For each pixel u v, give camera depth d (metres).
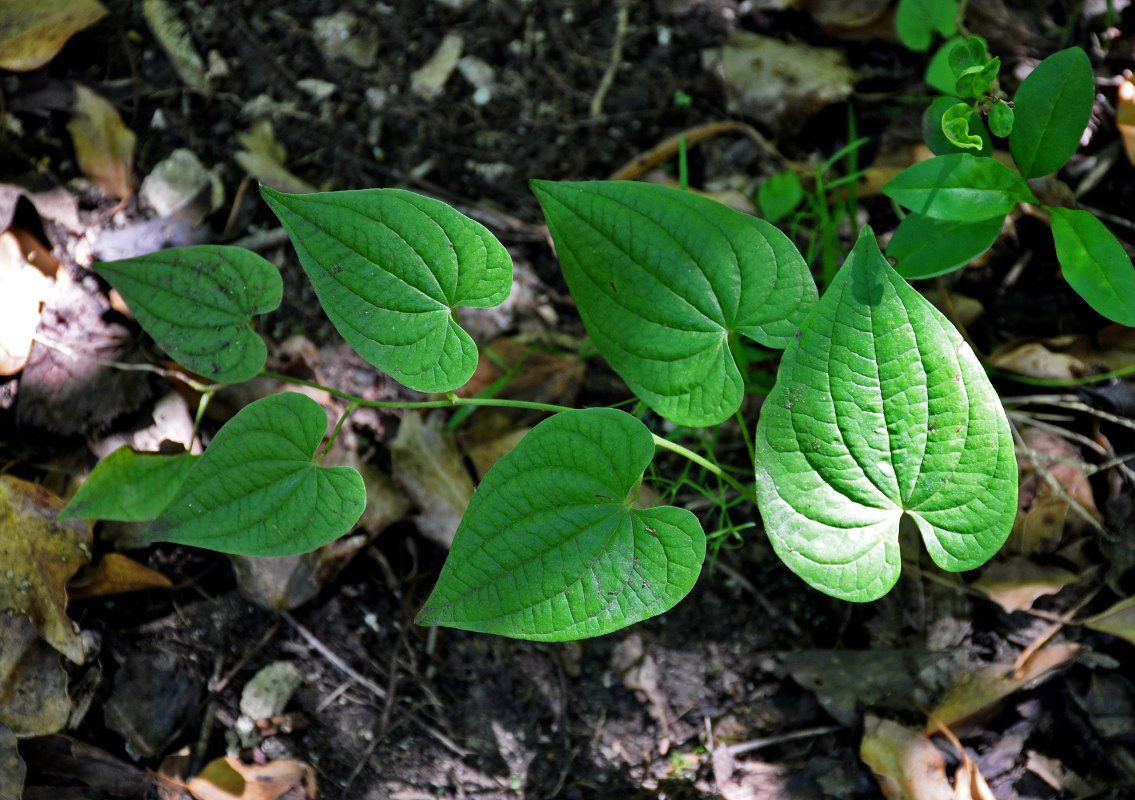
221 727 0.79
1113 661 0.79
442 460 0.79
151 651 0.79
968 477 0.69
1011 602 0.79
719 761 0.79
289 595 0.79
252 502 0.71
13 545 0.77
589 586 0.70
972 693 0.79
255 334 0.73
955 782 0.78
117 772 0.78
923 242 0.76
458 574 0.69
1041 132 0.74
